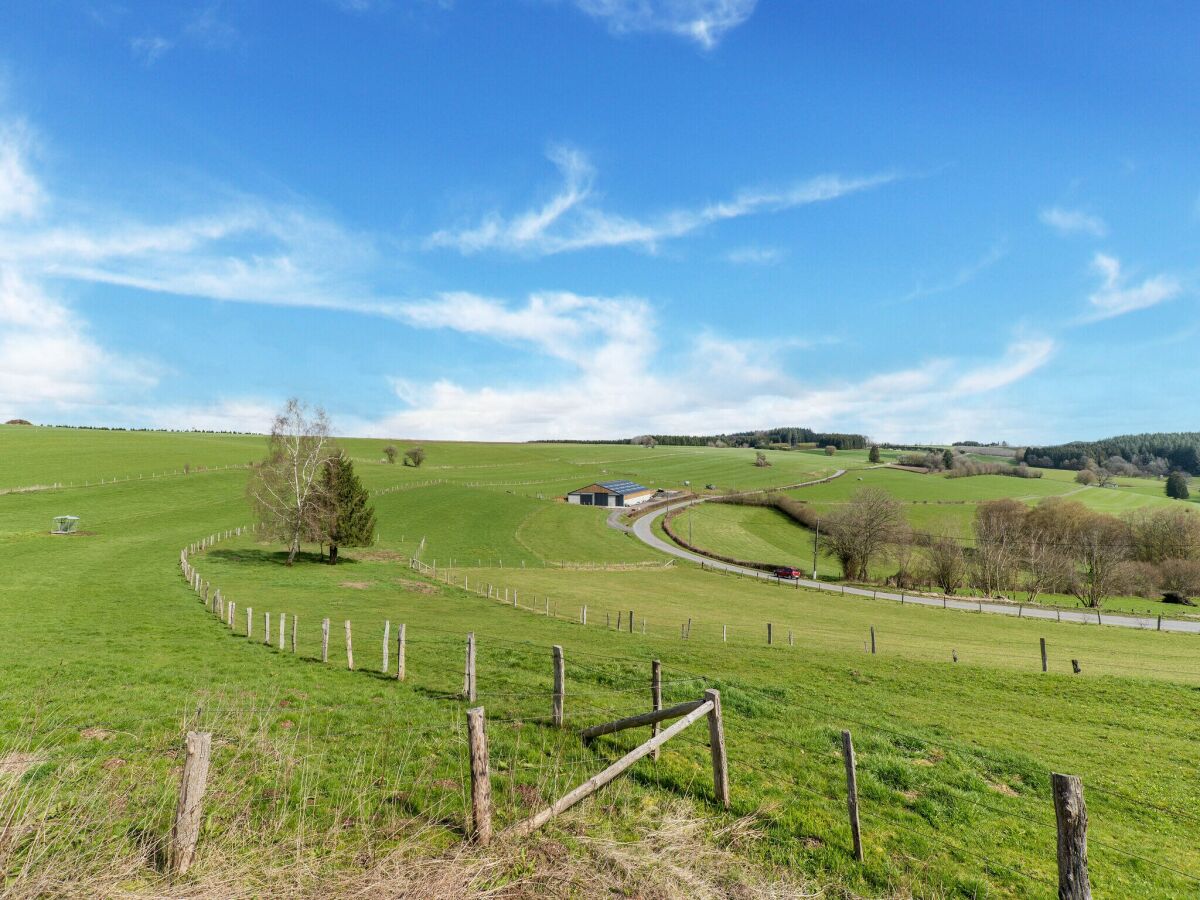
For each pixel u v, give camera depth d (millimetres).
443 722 14406
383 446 191375
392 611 37969
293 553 58000
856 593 73625
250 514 80812
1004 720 19656
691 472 191000
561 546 94000
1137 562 85375
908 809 11578
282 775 10414
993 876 9453
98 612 30578
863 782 12391
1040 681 25109
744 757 13305
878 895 8617
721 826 10094
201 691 16250
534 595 54938
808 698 19438
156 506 80938
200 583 40719
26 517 69000
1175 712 22047
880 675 24750
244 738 12258
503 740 13172
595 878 8102
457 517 102312
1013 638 46562
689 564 91125
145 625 27922
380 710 15320
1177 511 94500
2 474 90375
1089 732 18875
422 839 8664
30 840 7664
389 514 97812
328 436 61125
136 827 8352
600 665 22359
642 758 12547
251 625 27062
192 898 6871
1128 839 11547
